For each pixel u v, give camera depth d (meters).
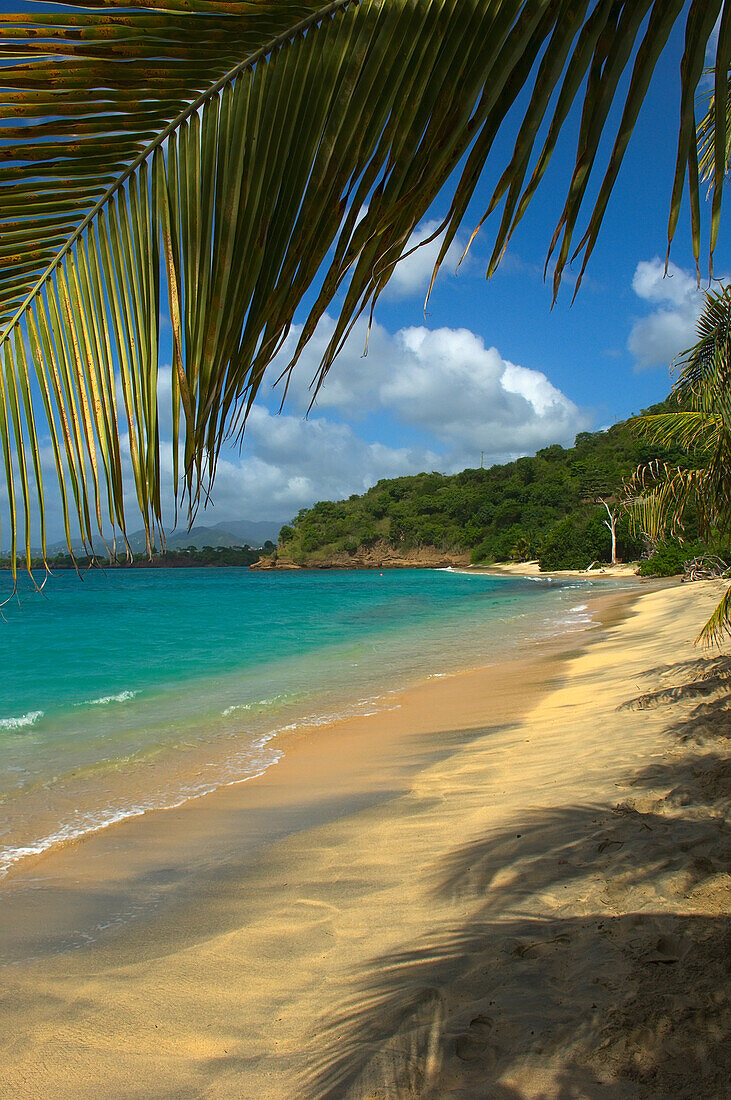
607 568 62.56
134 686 13.07
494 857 4.11
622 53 1.07
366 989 2.98
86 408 1.16
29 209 1.06
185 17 0.98
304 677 13.57
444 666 14.17
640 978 2.58
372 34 1.04
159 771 7.30
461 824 4.91
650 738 6.07
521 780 5.74
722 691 7.27
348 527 137.00
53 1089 2.62
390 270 1.10
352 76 1.05
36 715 10.33
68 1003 3.22
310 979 3.19
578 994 2.58
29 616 31.70
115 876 4.73
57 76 0.97
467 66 1.04
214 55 1.00
